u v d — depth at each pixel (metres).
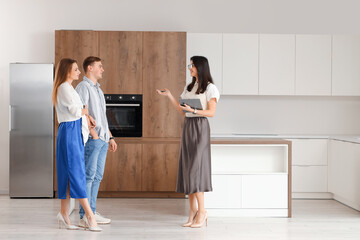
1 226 4.07
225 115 6.16
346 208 4.97
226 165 4.59
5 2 5.96
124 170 5.52
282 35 5.83
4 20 5.97
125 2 6.05
